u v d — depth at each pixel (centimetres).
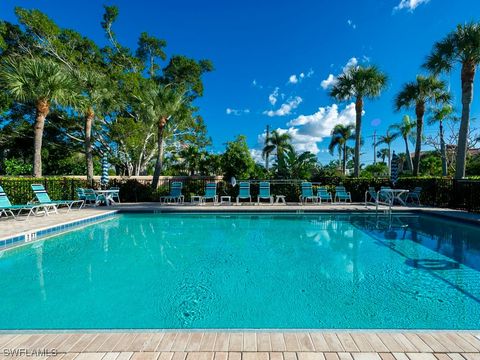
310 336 220
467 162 2294
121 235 709
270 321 294
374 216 987
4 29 1595
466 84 1111
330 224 851
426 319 295
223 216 998
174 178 1666
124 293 365
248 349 203
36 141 1130
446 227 793
